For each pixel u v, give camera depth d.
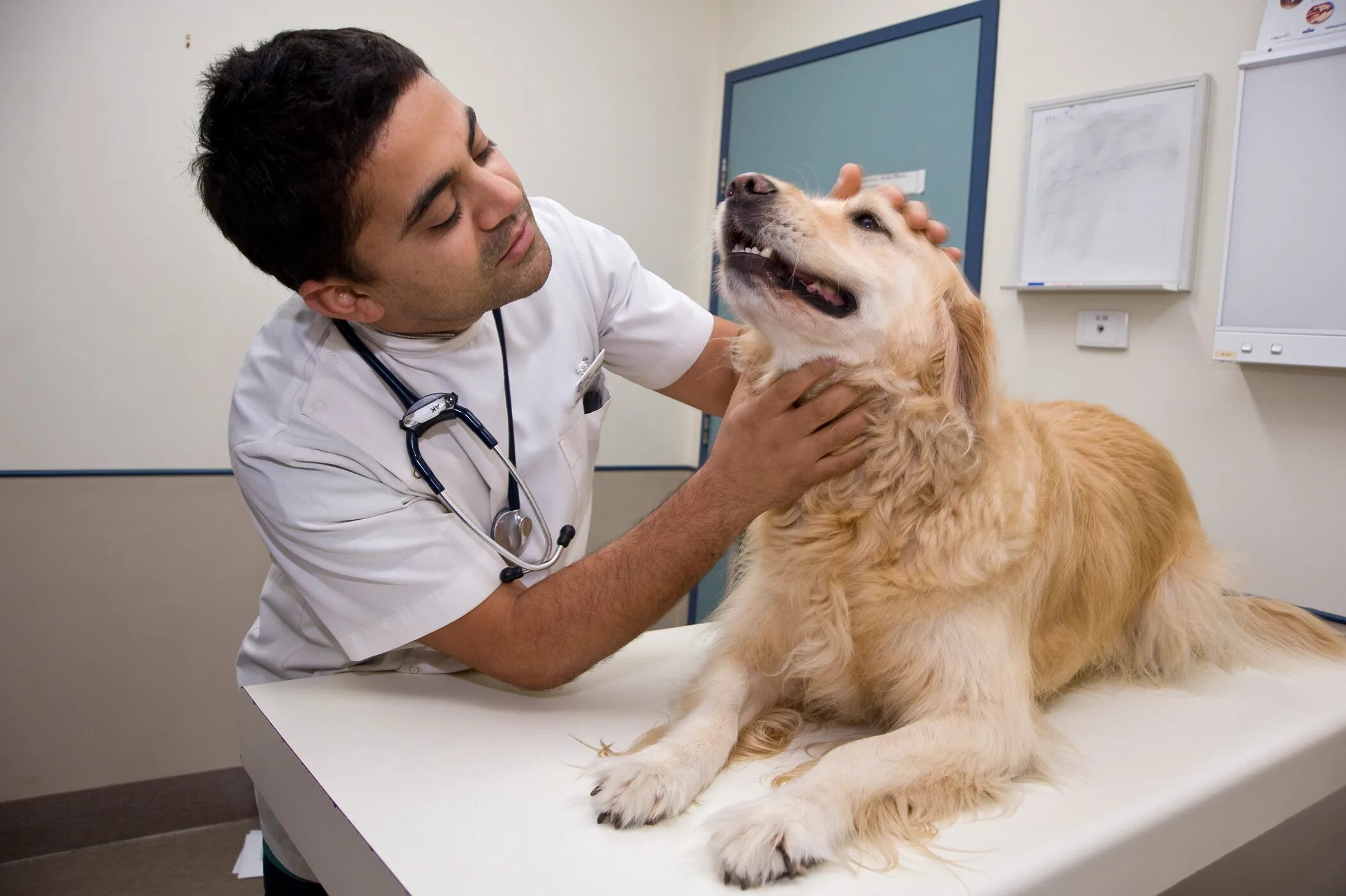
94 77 2.49
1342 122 1.81
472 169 1.03
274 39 1.00
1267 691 1.36
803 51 3.30
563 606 1.08
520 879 0.77
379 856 0.80
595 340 1.44
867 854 0.85
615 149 3.49
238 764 2.83
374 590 1.10
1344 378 1.93
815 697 1.23
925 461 1.11
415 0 2.96
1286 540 2.04
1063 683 1.30
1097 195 2.34
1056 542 1.21
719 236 1.26
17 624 2.51
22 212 2.44
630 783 0.90
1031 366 2.57
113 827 2.65
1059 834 0.89
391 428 1.16
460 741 1.06
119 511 2.61
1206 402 2.18
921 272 1.19
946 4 2.79
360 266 1.02
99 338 2.57
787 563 1.21
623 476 3.67
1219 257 2.14
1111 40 2.36
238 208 0.99
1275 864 1.38
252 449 1.12
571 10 3.30
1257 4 2.05
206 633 2.76
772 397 1.05
